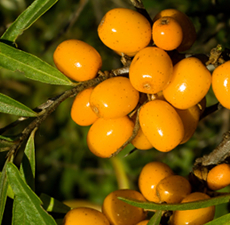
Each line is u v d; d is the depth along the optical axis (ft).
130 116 0.52
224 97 0.49
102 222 0.51
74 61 0.51
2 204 0.50
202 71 0.49
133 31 0.50
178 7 0.81
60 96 0.51
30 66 0.51
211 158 0.52
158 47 0.50
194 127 0.52
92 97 0.50
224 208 0.71
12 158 0.50
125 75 0.52
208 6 0.73
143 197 0.53
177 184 0.51
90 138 0.52
